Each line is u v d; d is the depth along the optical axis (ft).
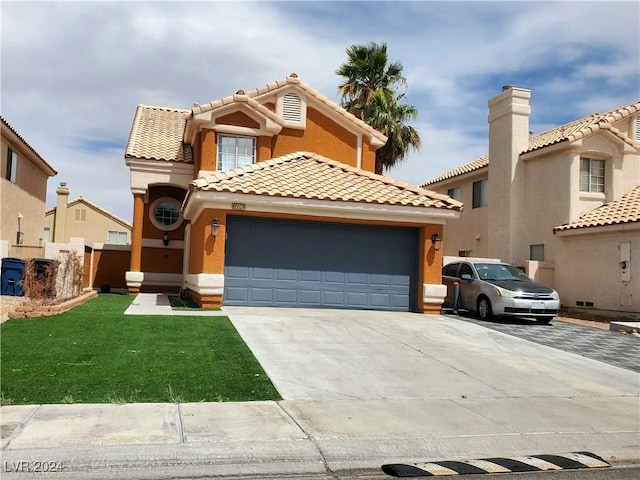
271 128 64.13
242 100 62.59
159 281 75.46
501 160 79.66
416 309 53.36
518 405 26.43
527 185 77.10
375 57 90.07
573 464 19.98
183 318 41.50
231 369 28.91
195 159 68.85
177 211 76.95
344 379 28.96
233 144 64.44
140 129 78.33
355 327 42.19
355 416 23.29
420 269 53.31
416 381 29.55
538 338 44.19
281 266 50.67
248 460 18.66
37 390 24.31
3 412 21.66
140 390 25.02
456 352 36.63
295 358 32.19
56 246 58.70
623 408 26.86
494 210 80.64
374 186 54.65
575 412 25.80
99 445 18.74
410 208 51.24
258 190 48.08
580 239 68.23
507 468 19.31
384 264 53.16
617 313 62.95
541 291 52.54
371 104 89.20
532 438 22.00
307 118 68.28
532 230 75.82
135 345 32.42
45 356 29.37
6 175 78.84
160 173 70.23
